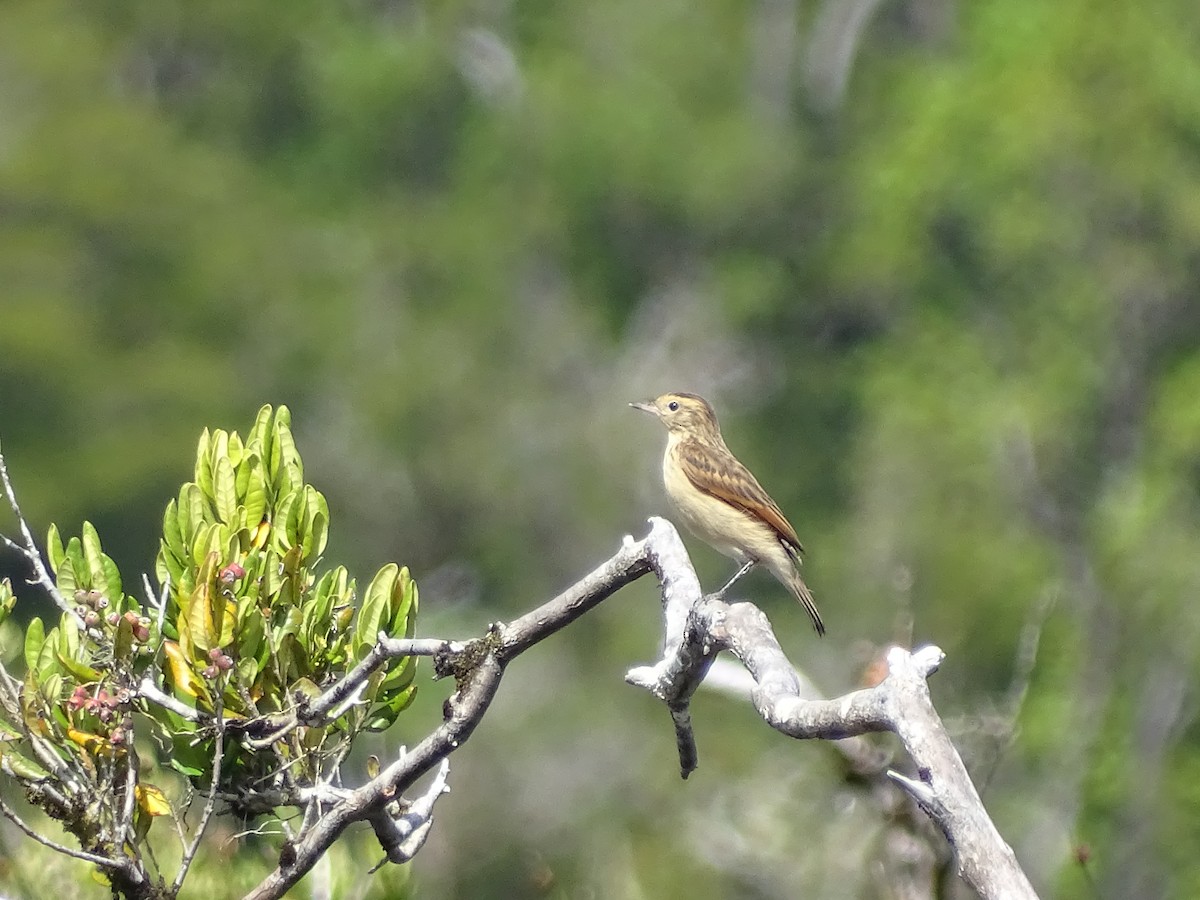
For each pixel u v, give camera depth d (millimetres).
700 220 32938
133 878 5387
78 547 5695
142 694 5422
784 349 32000
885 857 8359
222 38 36875
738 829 12617
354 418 28906
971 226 28438
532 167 33469
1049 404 25641
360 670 5406
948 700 18516
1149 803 19078
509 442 28109
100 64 35656
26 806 7461
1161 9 26516
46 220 32781
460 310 31859
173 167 33688
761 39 35438
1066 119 25969
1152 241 26141
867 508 25516
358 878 6750
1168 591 21719
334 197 34812
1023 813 18203
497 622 5746
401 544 27516
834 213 33188
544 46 35844
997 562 23234
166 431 30656
